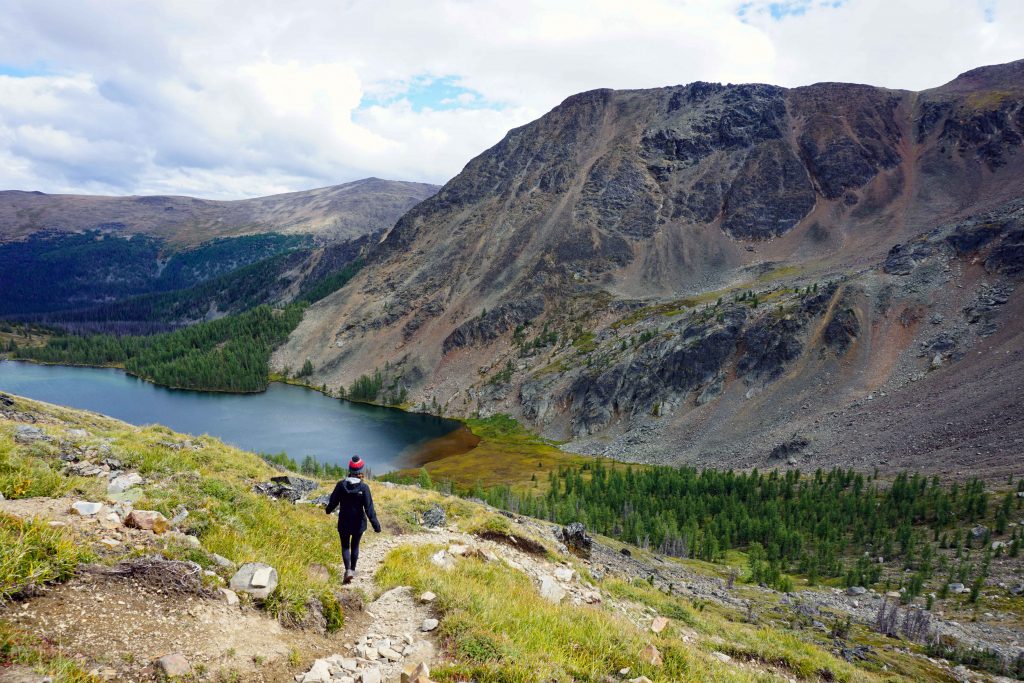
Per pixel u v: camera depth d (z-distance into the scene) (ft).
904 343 499.51
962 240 561.84
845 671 78.07
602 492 359.87
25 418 73.97
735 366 565.12
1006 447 323.37
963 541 248.73
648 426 553.23
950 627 170.91
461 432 640.17
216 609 33.78
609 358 655.35
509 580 58.18
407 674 32.73
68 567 30.60
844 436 416.46
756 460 438.81
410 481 365.81
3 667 23.07
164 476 58.29
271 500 67.00
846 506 303.68
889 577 231.50
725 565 254.68
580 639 44.98
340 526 49.80
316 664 31.94
